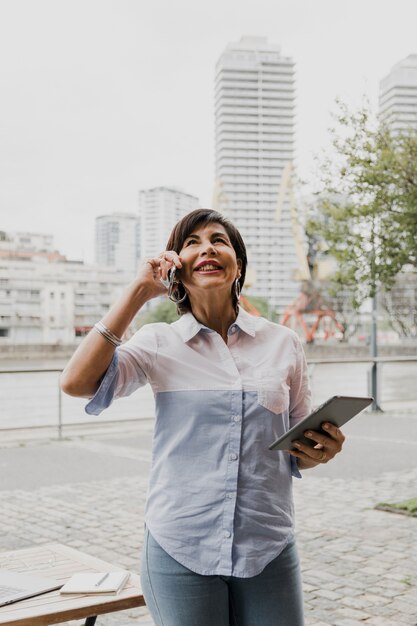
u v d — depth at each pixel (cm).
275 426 221
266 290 12506
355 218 964
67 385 211
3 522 674
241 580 211
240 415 215
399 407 1630
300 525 641
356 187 935
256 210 12712
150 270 218
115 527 653
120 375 215
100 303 12400
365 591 472
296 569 220
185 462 215
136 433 1301
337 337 8275
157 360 221
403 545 576
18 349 8069
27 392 1548
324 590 474
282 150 12875
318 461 220
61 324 12162
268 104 13012
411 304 6969
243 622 214
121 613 446
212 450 214
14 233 14712
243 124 12900
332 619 425
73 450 1109
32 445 1163
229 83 12912
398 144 936
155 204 15912
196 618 208
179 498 213
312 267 5781
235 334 229
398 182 912
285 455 227
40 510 721
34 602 255
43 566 301
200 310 229
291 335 236
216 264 224
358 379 2245
